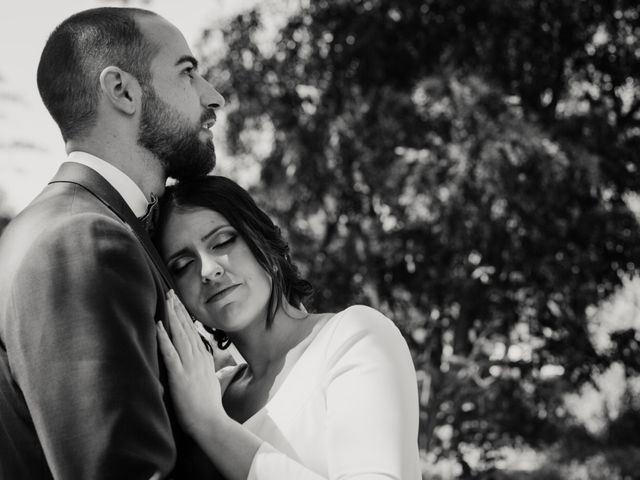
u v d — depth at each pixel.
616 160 10.71
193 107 2.02
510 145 9.83
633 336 10.70
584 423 10.92
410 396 1.99
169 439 1.59
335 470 1.88
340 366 1.99
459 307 10.95
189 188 2.11
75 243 1.61
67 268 1.59
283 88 11.34
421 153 10.70
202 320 2.11
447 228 10.23
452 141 10.02
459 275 10.82
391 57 11.00
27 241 1.69
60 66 1.95
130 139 1.95
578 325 10.80
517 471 10.69
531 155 9.86
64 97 1.94
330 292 10.88
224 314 2.08
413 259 10.87
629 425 10.78
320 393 2.00
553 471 10.63
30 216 1.75
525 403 10.59
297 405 2.01
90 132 1.93
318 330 2.12
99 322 1.56
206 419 1.86
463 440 10.44
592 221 10.59
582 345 10.73
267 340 2.14
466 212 10.13
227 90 11.27
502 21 10.83
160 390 1.63
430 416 10.33
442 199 10.21
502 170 9.84
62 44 1.96
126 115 1.94
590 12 10.90
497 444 10.52
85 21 1.96
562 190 10.08
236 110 11.30
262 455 1.85
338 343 2.03
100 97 1.92
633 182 10.83
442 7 10.92
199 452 1.88
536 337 10.91
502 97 10.30
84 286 1.58
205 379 1.88
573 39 11.02
